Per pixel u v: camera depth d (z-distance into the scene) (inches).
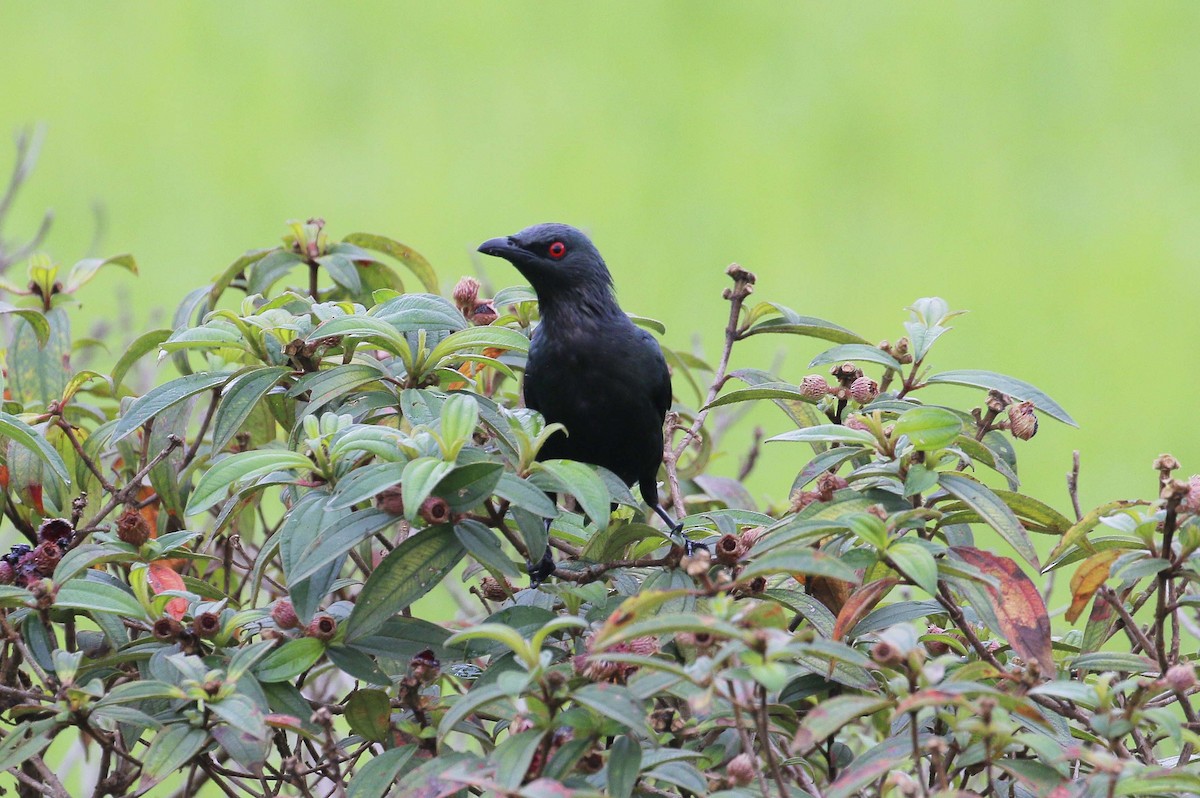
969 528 312.2
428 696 260.7
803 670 271.7
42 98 1196.5
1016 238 1097.4
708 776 253.0
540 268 349.1
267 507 568.1
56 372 355.9
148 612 269.4
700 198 1127.6
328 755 251.1
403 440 255.4
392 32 1382.9
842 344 351.6
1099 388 935.0
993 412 320.2
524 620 268.7
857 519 247.3
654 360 358.3
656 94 1289.4
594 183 1141.1
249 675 253.9
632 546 314.8
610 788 226.1
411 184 1109.7
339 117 1226.0
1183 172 1163.9
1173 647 284.7
